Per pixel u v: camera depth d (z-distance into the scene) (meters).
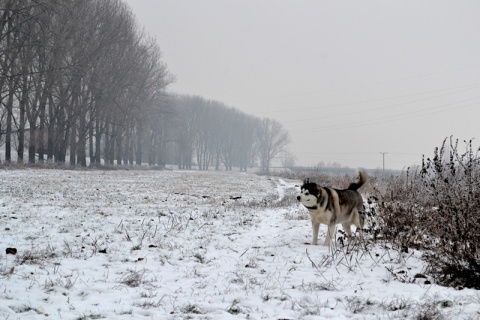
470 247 7.29
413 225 9.28
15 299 5.80
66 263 7.75
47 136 49.00
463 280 6.93
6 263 7.55
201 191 24.88
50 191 19.98
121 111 55.97
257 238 11.06
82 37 46.53
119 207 15.64
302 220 13.95
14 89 39.78
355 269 7.72
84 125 52.28
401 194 11.15
